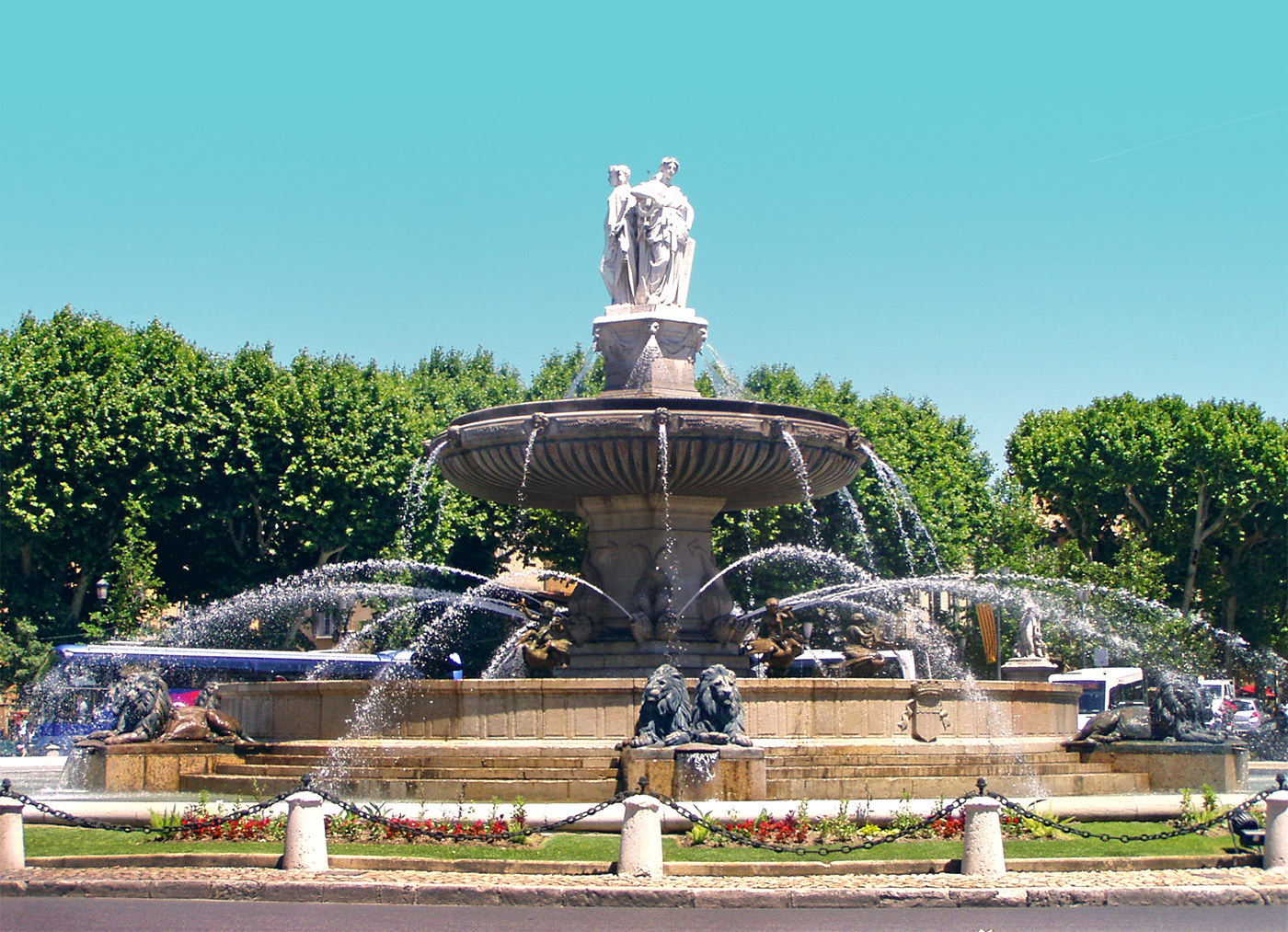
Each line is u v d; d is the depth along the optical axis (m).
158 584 46.00
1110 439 58.88
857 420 54.06
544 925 12.14
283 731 20.83
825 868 14.23
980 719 20.81
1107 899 13.45
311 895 13.53
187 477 46.22
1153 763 20.53
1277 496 57.72
